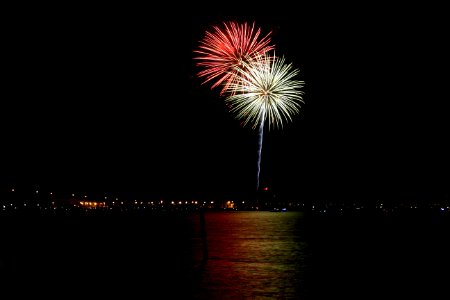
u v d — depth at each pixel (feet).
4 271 51.19
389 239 84.58
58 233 90.48
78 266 54.39
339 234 94.43
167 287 44.27
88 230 98.73
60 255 62.23
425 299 40.60
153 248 70.13
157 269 53.11
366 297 41.22
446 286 45.21
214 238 86.33
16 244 72.74
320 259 60.75
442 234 93.81
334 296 41.42
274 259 61.41
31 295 40.96
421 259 60.95
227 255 64.39
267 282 46.96
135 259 59.77
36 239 79.87
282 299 40.32
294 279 48.34
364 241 81.87
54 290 42.75
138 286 44.60
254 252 67.67
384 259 61.16
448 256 63.46
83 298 40.11
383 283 46.50
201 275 50.01
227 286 44.80
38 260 58.23
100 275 49.57
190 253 65.57
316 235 91.66
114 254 63.77
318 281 47.24
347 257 62.90
